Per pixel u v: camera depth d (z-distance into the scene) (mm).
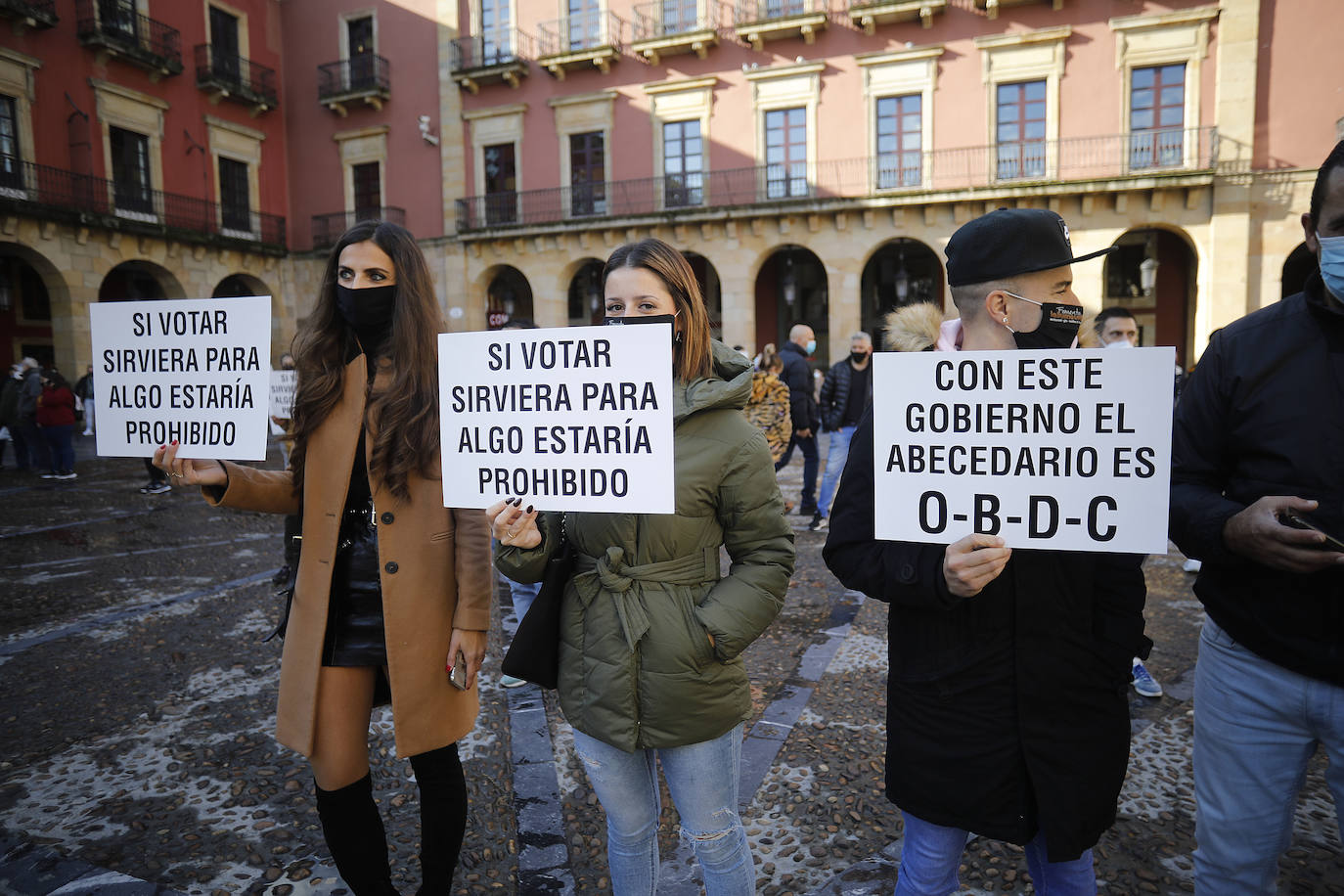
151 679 3869
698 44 20125
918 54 18828
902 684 1538
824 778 2859
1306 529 1266
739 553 1748
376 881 1903
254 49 23797
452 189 23125
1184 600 4852
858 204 19109
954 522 1438
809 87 19797
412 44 23281
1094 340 1572
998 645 1429
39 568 6125
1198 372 1559
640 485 1610
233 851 2484
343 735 1896
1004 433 1402
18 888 2299
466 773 2961
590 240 21672
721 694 1700
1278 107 16781
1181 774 2848
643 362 1593
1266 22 16734
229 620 4773
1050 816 1400
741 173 20578
